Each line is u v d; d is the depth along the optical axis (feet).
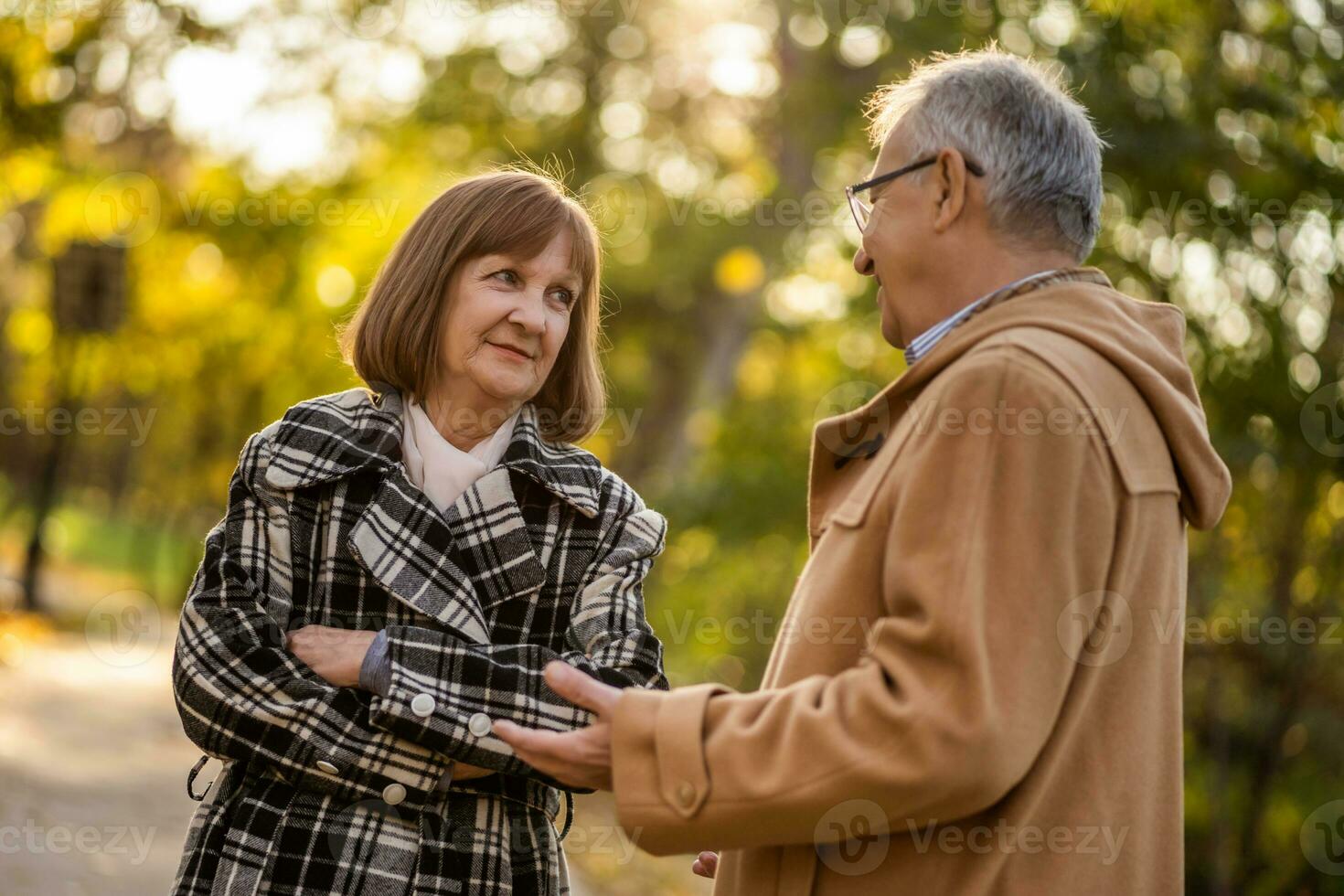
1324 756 25.14
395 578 6.92
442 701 6.64
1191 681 25.32
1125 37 24.09
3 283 43.21
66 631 39.65
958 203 6.01
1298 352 22.84
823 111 37.09
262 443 7.20
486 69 44.98
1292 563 23.85
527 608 7.29
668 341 51.93
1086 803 5.56
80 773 19.53
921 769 4.99
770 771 5.30
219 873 6.61
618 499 7.73
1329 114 23.27
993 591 5.12
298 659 6.76
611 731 5.73
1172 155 23.17
